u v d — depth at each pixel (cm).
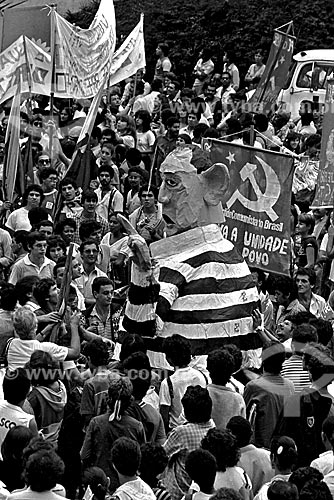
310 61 2627
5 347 1190
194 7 3086
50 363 1120
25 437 1001
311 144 1995
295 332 1161
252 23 2970
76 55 2056
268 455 1048
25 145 1998
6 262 1567
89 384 1108
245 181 1409
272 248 1416
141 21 2408
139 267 1234
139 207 1678
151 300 1235
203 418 1040
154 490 995
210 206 1305
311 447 1121
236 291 1273
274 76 2152
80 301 1357
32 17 2202
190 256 1275
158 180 1892
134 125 2175
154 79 2684
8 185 1798
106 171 1808
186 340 1152
